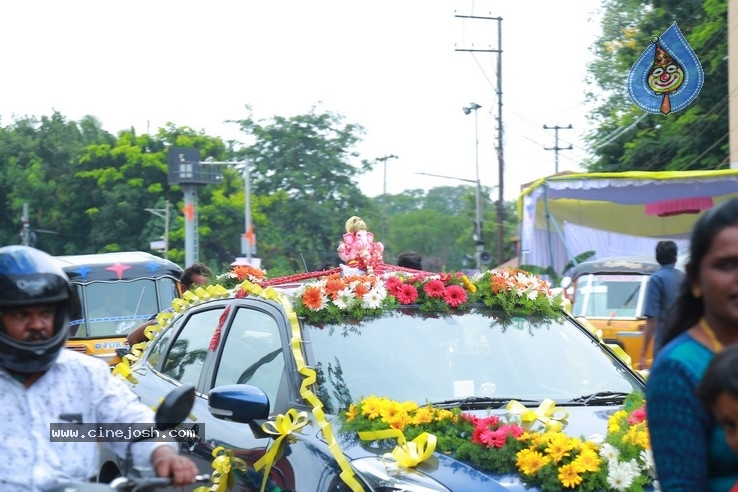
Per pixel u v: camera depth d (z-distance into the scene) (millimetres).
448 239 76000
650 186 17609
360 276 5496
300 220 57188
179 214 53594
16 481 3203
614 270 14797
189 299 6633
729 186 17438
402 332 5270
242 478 4840
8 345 3182
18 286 3154
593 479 4055
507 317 5594
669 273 10133
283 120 59094
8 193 56438
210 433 5242
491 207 64188
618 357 5672
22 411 3260
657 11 28984
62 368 3365
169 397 3279
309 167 58125
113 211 53156
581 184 17875
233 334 5672
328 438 4379
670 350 2842
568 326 5727
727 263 2818
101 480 6043
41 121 60281
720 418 2615
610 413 4867
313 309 5207
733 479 2723
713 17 25516
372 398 4535
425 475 4074
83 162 55062
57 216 55375
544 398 5062
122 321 14648
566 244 19000
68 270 14562
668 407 2775
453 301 5508
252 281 7043
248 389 4633
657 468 2803
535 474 4066
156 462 3330
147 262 15078
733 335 2850
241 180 57969
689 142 26672
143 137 55375
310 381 4738
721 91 25953
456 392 4980
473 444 4227
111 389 3445
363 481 4094
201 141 56406
